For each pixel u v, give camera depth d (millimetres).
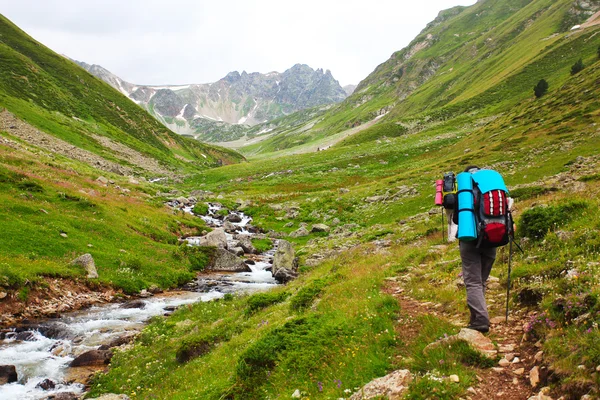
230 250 41344
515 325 7012
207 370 10797
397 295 11031
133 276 27891
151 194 71375
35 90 127438
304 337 8555
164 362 13305
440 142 106375
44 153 74250
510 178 39656
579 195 15305
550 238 10336
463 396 5191
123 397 10477
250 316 15469
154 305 23938
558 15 167125
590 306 5957
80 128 121562
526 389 5160
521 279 8750
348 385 6512
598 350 4785
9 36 158500
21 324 18781
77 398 11984
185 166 147875
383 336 7703
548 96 80375
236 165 130000
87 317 20734
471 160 55562
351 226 44719
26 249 25297
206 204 68875
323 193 72125
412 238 24328
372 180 81625
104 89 169500
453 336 6645
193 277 32219
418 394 5293
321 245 37656
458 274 11102
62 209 35250
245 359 8492
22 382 13094
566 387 4672
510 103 122375
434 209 37406
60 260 25859
